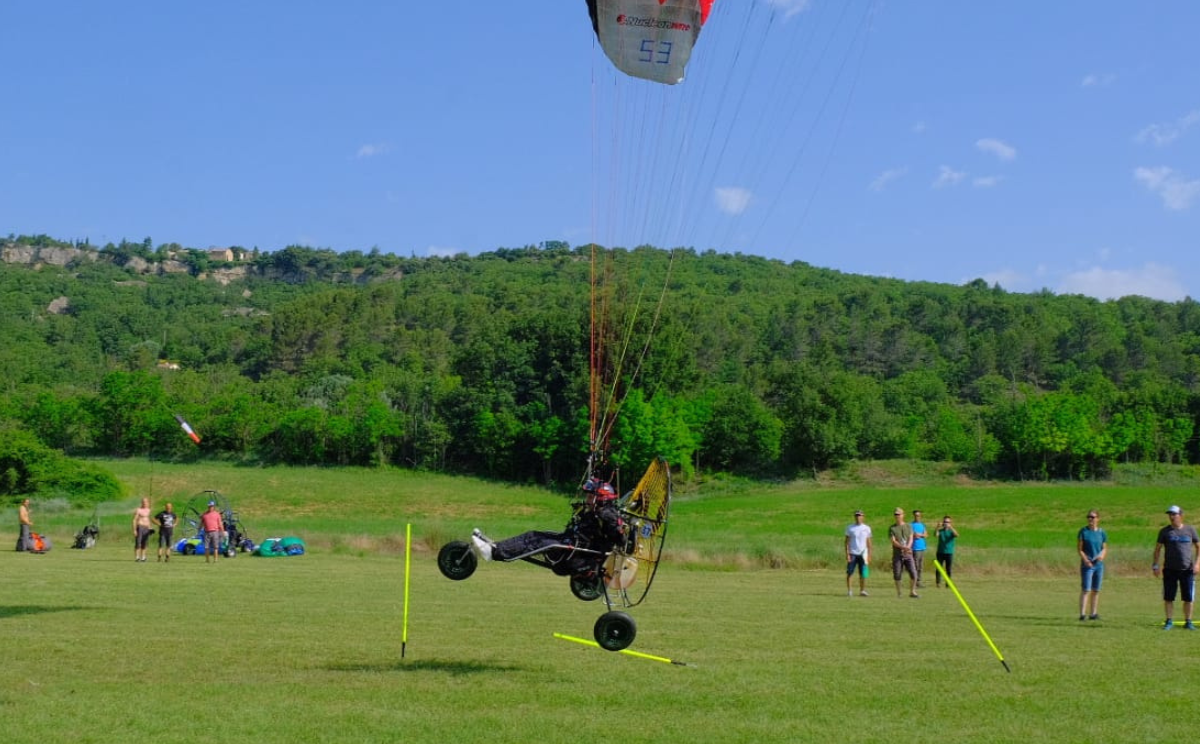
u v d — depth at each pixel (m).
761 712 10.09
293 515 70.69
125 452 98.88
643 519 12.24
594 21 13.73
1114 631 16.69
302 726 9.20
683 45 13.72
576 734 9.12
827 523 64.75
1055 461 97.00
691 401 95.94
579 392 92.00
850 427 98.62
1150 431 100.12
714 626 16.58
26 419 98.12
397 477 93.75
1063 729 9.51
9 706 9.82
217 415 100.31
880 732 9.34
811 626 16.78
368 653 13.16
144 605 17.91
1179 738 9.23
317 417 98.06
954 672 12.32
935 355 155.38
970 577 31.14
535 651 13.61
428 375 122.00
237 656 12.73
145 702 10.03
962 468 97.88
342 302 170.50
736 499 83.38
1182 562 17.02
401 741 8.77
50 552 33.56
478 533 11.83
